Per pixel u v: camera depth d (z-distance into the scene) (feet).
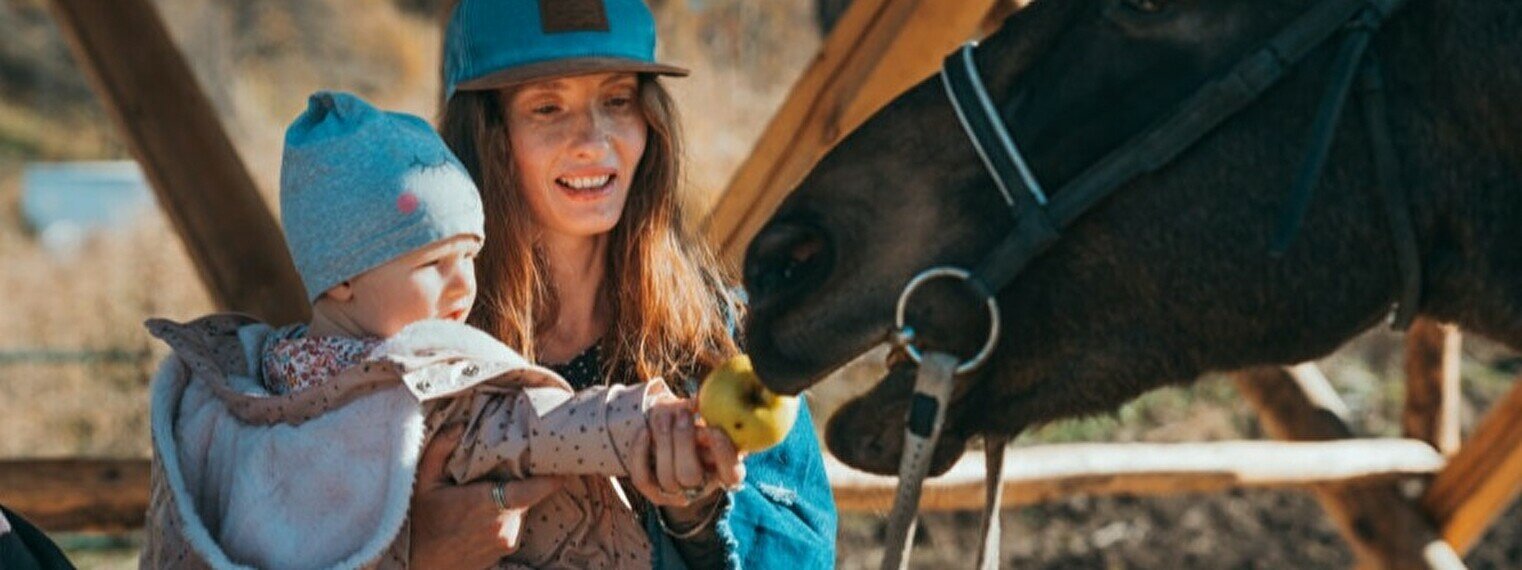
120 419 28.25
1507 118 7.80
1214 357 8.22
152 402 8.38
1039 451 16.10
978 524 25.53
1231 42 7.91
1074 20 8.11
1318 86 7.89
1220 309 8.07
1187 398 28.86
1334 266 8.05
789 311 8.14
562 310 9.16
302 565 7.85
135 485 13.57
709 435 7.91
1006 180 8.00
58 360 28.14
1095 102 8.00
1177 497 26.61
